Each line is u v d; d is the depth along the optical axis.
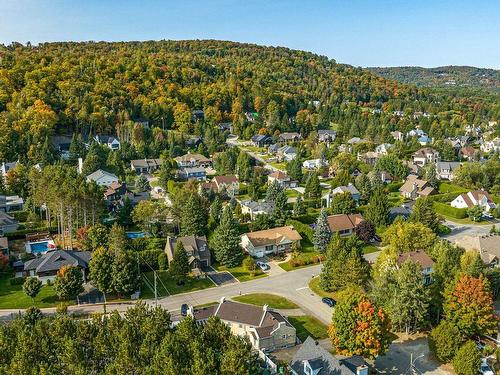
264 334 63.84
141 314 56.25
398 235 89.50
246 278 88.81
